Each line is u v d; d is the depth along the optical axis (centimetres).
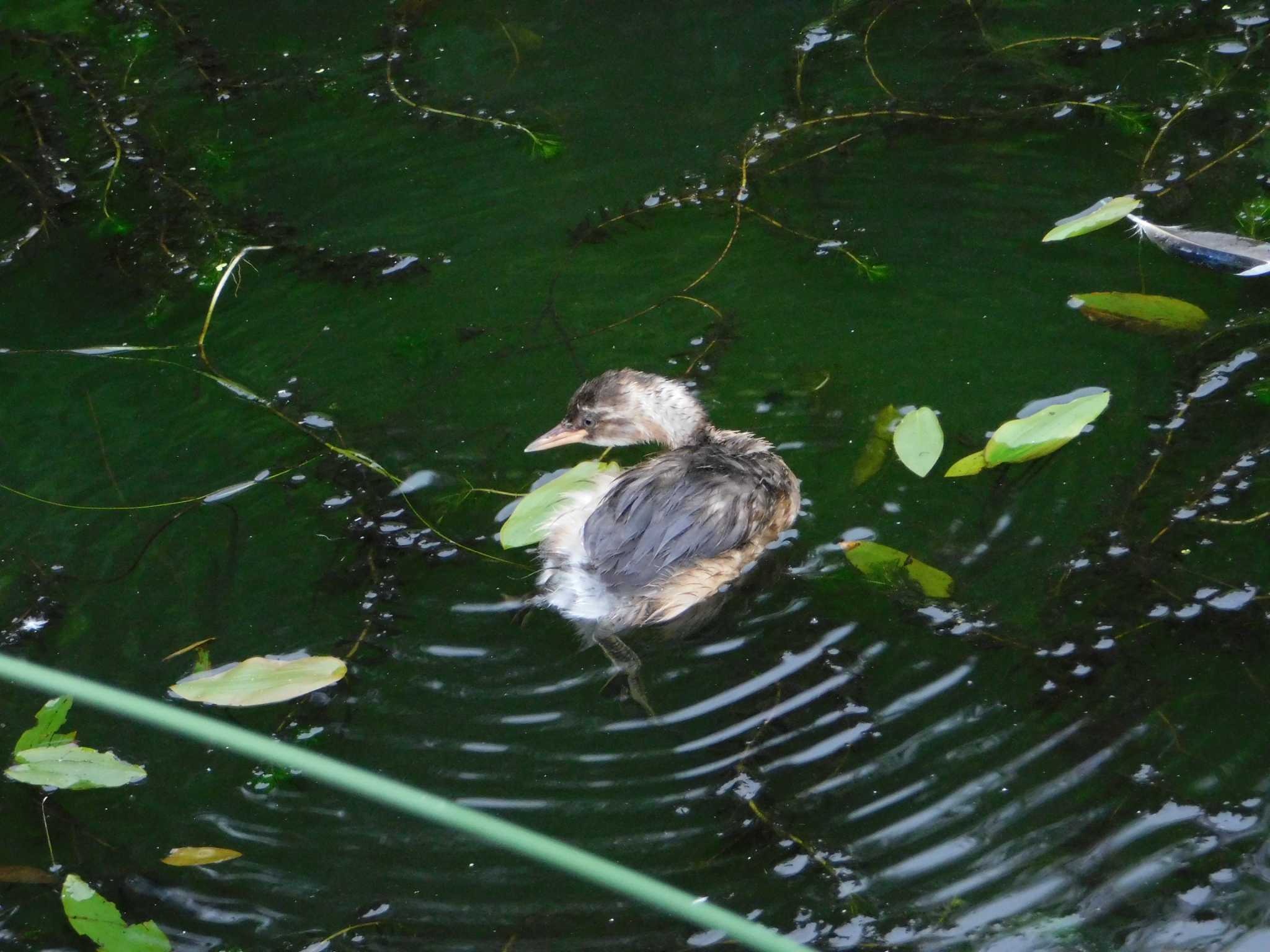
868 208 816
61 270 812
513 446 697
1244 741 514
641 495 621
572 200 844
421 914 483
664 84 921
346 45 966
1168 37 890
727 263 793
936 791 506
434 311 782
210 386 741
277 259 820
